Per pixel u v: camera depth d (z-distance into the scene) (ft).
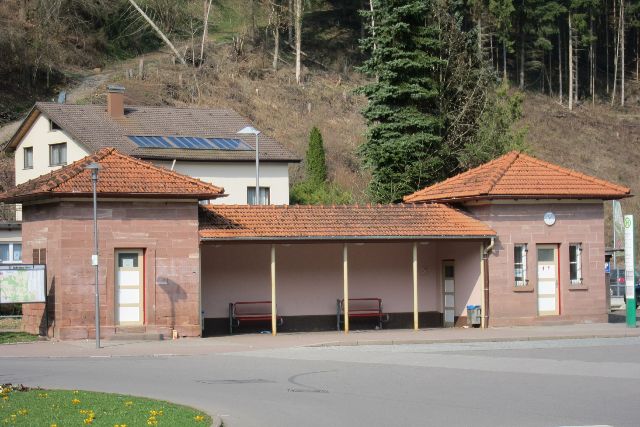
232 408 52.70
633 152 318.65
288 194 185.06
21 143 193.98
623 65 371.76
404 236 108.58
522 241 114.32
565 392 58.59
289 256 116.37
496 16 330.34
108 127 180.75
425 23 163.32
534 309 114.52
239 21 344.08
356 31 347.56
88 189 96.37
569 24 358.84
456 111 169.68
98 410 49.88
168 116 192.34
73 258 97.35
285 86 290.97
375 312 118.11
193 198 101.09
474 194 112.06
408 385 62.18
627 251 111.14
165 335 99.91
